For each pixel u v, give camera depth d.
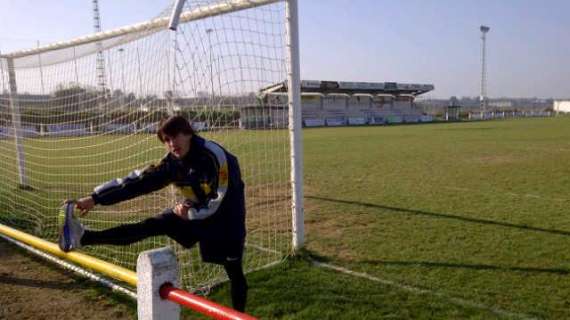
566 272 4.53
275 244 5.66
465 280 4.36
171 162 2.85
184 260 4.87
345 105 57.97
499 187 9.36
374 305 3.83
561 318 3.55
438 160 14.12
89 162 11.63
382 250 5.31
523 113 70.62
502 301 3.87
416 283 4.29
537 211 7.12
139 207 7.13
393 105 63.75
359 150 17.69
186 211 2.77
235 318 1.70
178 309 2.15
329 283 4.32
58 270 4.99
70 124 7.12
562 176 10.71
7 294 4.34
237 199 2.99
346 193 8.93
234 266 3.14
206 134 4.54
